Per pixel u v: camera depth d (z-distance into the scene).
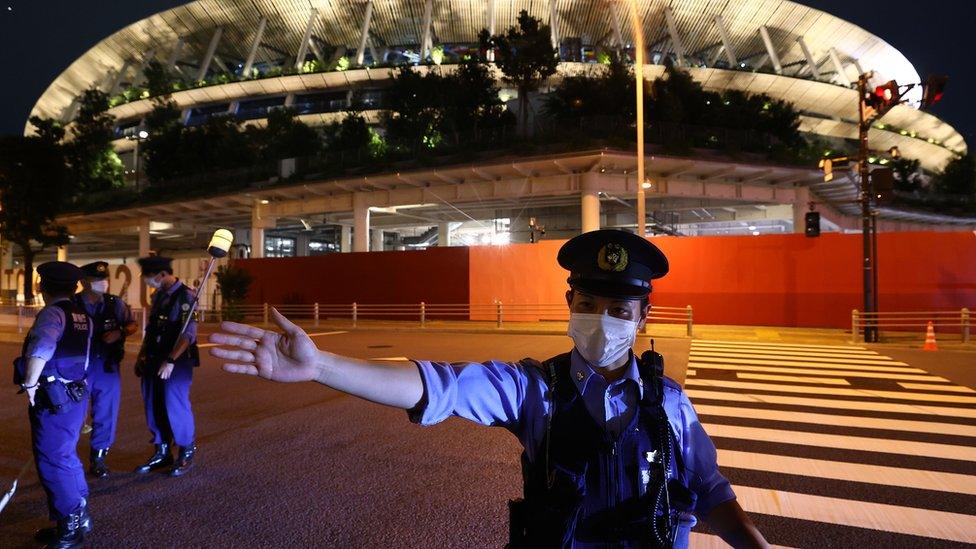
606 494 1.33
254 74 63.69
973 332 17.92
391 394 1.31
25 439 6.33
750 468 5.25
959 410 7.49
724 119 36.16
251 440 6.18
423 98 38.22
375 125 56.12
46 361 3.65
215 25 74.44
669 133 32.59
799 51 75.31
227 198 35.72
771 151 33.00
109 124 54.00
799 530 3.95
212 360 12.30
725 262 20.66
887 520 4.11
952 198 44.22
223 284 25.09
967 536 3.85
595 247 1.46
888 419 7.03
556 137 31.30
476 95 38.00
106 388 5.13
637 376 1.45
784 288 19.94
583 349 1.44
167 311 5.33
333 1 69.62
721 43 73.38
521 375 1.49
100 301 5.17
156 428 5.24
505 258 23.55
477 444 6.01
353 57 75.50
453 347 14.91
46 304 3.91
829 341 15.91
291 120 48.34
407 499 4.47
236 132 46.00
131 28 74.94
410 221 41.88
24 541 3.84
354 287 26.39
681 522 1.52
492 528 3.93
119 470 5.24
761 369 10.90
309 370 1.22
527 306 23.11
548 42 36.25
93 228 44.53
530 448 1.43
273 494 4.59
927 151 67.69
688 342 15.85
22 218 37.78
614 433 1.39
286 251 51.28
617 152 27.12
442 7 69.19
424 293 24.83
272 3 70.19
